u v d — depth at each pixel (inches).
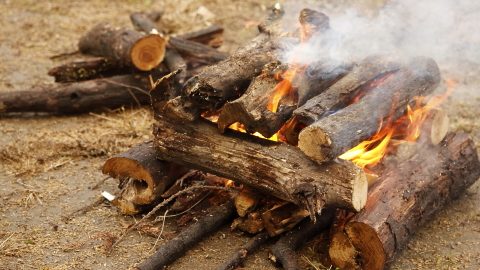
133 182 157.1
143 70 184.9
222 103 148.8
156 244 152.3
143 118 185.3
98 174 169.6
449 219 158.1
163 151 153.0
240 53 153.2
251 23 231.1
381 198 147.0
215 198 158.2
